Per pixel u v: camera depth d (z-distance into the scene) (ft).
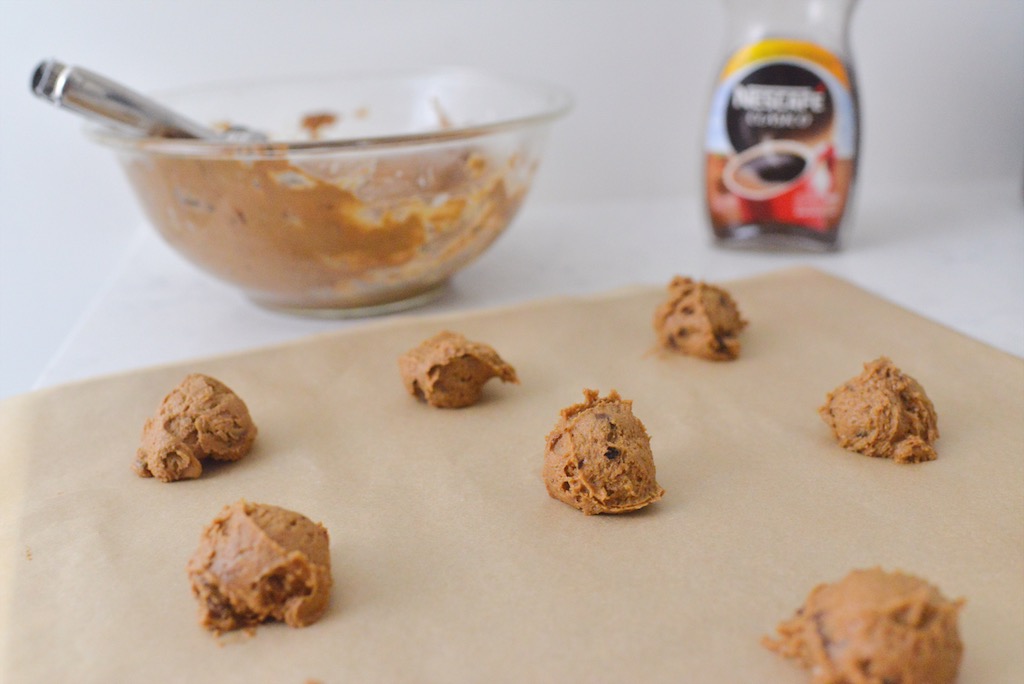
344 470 1.70
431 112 2.56
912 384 1.70
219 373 1.95
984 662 1.34
